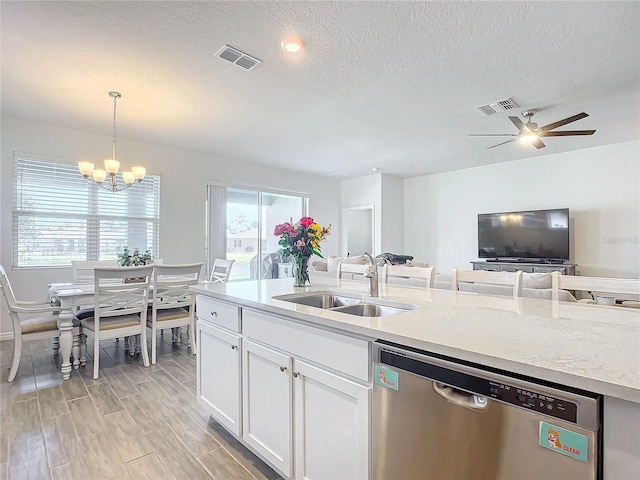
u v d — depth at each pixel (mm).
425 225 7418
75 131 4438
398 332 1152
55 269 4297
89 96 3379
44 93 3316
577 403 777
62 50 2568
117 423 2174
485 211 6520
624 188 5098
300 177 7133
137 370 3084
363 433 1255
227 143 5020
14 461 1784
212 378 2135
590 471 756
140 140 4883
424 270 2393
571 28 2297
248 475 1708
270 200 6676
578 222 5496
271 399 1679
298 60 2715
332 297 2172
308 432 1488
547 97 3400
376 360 1208
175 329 3953
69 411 2316
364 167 6641
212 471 1734
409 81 3066
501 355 913
